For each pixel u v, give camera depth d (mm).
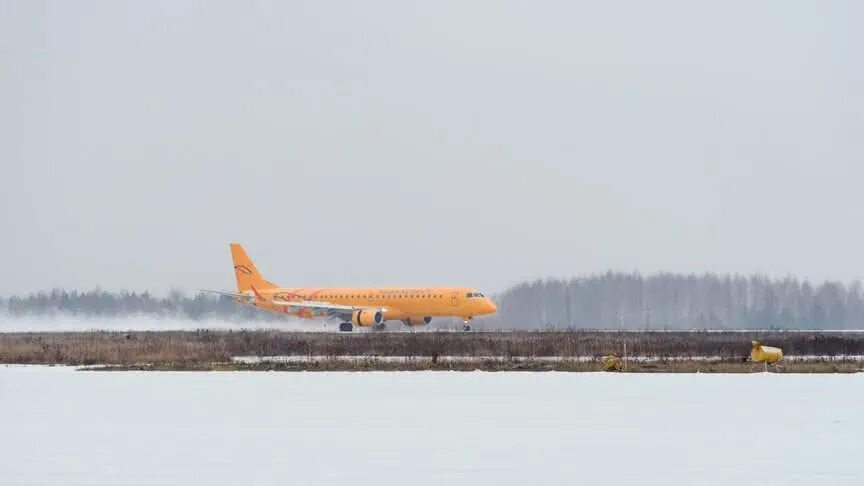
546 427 146750
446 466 114812
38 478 108000
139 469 113375
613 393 196875
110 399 189375
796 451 124250
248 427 148250
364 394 196750
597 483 104562
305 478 107812
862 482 104500
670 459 118938
